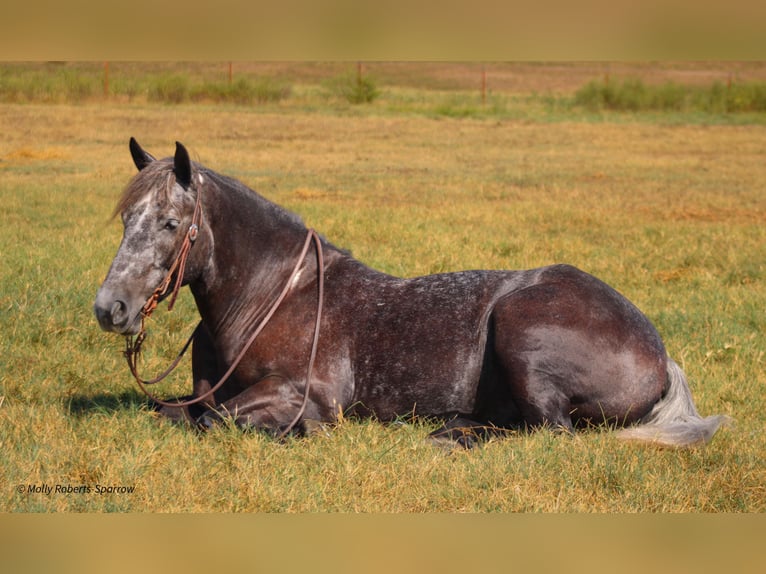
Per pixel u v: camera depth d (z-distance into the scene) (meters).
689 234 17.28
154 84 46.97
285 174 25.52
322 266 8.14
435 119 43.72
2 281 11.84
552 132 39.16
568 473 6.82
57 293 11.39
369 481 6.66
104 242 14.77
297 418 7.66
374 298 8.08
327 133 36.69
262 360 7.86
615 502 6.49
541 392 7.54
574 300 7.72
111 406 8.29
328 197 21.47
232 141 32.94
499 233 17.00
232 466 6.86
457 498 6.48
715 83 51.38
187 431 7.66
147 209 7.20
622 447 7.30
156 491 6.43
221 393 8.18
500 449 7.14
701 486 6.72
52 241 14.73
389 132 37.84
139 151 7.88
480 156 31.08
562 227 18.05
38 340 10.13
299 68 74.25
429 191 22.84
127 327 7.07
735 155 32.50
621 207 20.92
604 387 7.64
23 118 36.78
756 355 10.25
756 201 22.30
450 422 7.85
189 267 7.55
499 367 7.68
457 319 7.91
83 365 9.38
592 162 29.84
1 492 6.38
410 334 7.89
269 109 45.41
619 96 50.12
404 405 7.93
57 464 6.83
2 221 16.64
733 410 8.62
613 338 7.66
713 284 13.55
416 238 16.05
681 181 25.73
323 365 7.84
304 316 7.96
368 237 16.25
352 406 7.98
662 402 7.89
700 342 10.72
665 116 47.06
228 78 54.12
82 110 40.72
